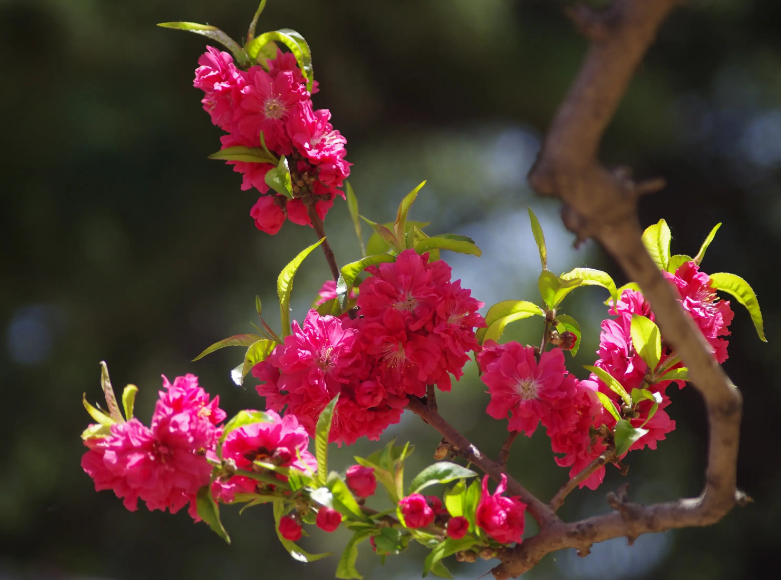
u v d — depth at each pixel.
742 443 9.54
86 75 9.19
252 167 1.61
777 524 8.82
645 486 9.23
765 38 11.17
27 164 8.89
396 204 13.51
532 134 12.02
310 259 11.50
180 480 1.18
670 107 10.60
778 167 10.70
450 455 1.40
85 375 9.69
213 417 1.29
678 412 9.48
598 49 0.70
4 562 9.02
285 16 9.04
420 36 9.90
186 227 9.29
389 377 1.42
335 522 1.16
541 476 8.64
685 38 11.20
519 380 1.34
